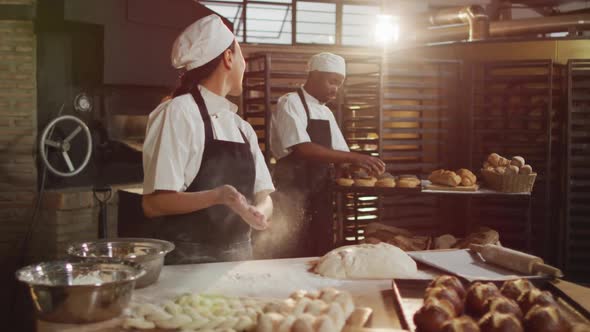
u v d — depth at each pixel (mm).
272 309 1570
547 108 5816
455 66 6066
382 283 2016
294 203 4277
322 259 2184
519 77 5887
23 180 4949
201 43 2303
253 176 2477
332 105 5672
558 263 5961
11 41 4906
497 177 3670
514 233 5957
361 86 5852
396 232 4047
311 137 4234
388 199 5898
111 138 5453
